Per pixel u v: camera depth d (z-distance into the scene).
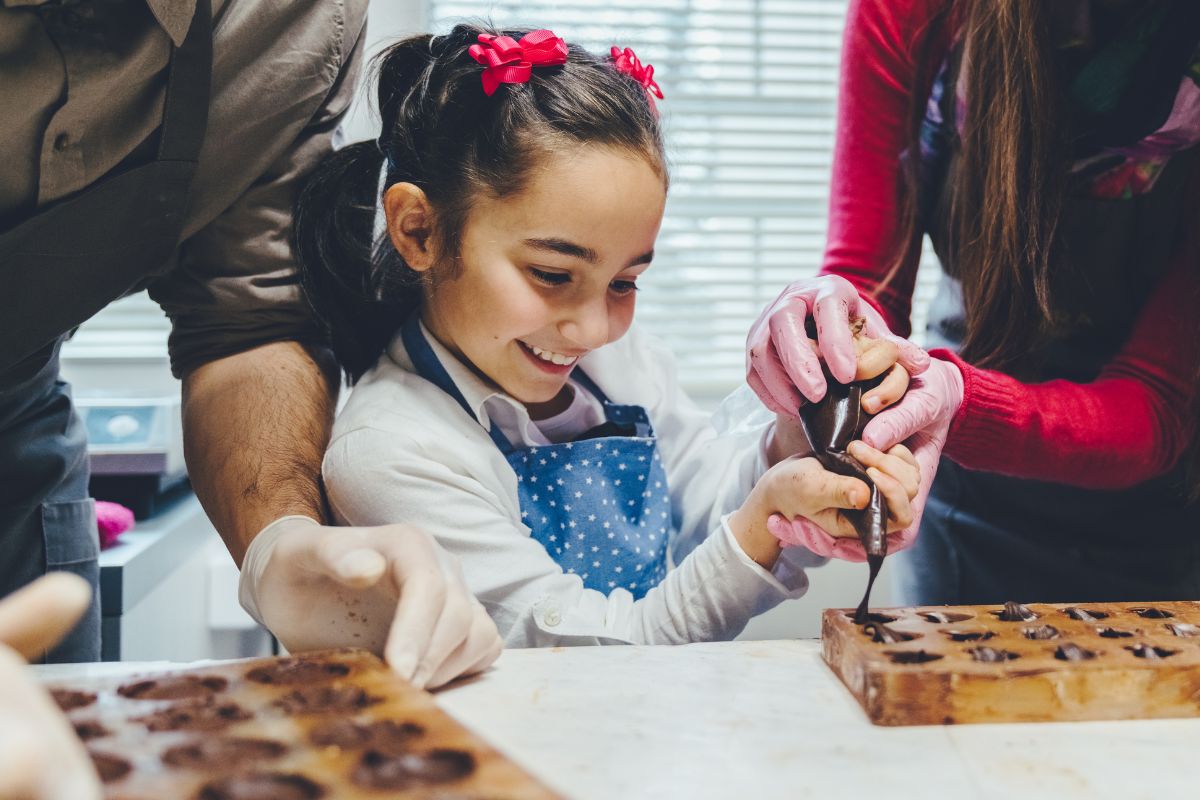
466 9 1.94
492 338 1.00
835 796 0.57
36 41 0.80
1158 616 0.80
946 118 1.11
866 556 0.87
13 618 0.40
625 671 0.76
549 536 1.09
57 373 1.13
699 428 1.29
